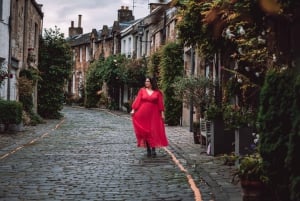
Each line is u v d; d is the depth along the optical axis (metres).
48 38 28.67
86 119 28.72
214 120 11.36
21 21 22.88
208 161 10.58
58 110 29.08
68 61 28.91
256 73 8.22
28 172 9.06
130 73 35.47
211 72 15.34
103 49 48.44
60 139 15.91
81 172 9.13
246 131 9.18
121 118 30.53
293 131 4.30
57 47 28.47
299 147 4.27
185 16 9.05
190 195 7.10
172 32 25.06
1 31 19.16
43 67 28.27
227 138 11.37
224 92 11.06
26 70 23.59
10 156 11.36
